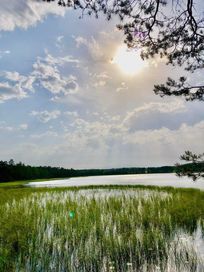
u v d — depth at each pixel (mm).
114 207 15680
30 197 23531
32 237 9305
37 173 123688
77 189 34156
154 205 16375
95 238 9453
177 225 11258
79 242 8984
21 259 7570
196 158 9180
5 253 7773
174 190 28844
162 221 11836
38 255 7711
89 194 26812
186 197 20609
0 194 26484
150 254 7891
